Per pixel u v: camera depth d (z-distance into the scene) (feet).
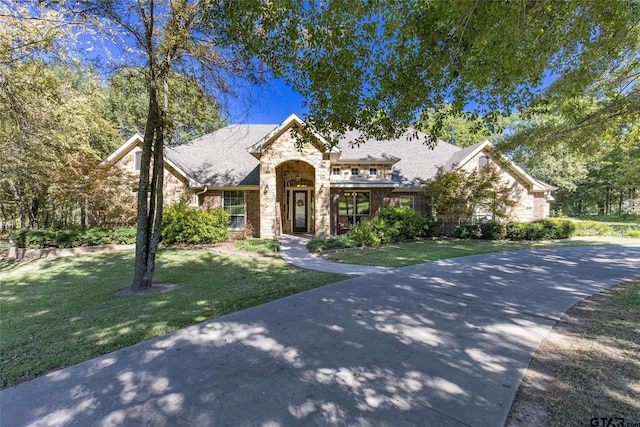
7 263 38.09
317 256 37.47
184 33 20.45
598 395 9.28
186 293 21.56
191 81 24.94
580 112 27.12
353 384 9.99
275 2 13.62
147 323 15.90
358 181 57.98
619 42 16.31
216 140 67.87
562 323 15.25
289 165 62.95
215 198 57.52
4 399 9.43
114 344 13.44
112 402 9.16
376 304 18.39
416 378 10.34
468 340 13.34
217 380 10.32
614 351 12.20
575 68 18.92
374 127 19.12
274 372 10.79
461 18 12.24
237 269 29.91
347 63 15.51
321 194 51.26
